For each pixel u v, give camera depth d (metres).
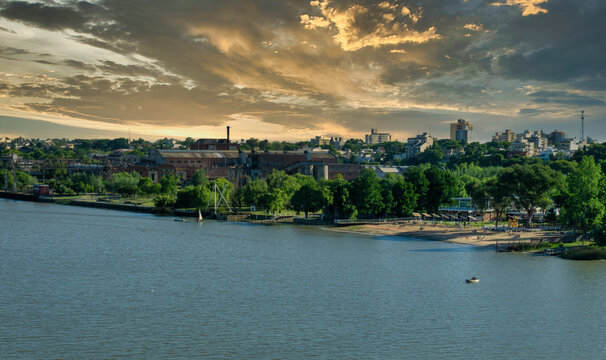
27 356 59.59
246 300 83.00
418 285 93.38
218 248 133.62
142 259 117.25
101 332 67.81
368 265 110.88
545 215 167.25
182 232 166.12
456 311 77.62
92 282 94.44
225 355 60.72
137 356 60.09
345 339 66.19
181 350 62.00
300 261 115.62
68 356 59.72
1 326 69.62
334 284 93.94
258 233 164.50
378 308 79.19
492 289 90.19
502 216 190.38
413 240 149.88
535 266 109.62
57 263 111.69
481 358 60.44
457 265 110.75
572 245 130.12
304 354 61.25
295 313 76.62
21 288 89.50
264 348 62.97
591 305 80.50
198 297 84.81
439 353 61.91
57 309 77.50
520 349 63.25
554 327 70.88
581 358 60.75
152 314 75.62
